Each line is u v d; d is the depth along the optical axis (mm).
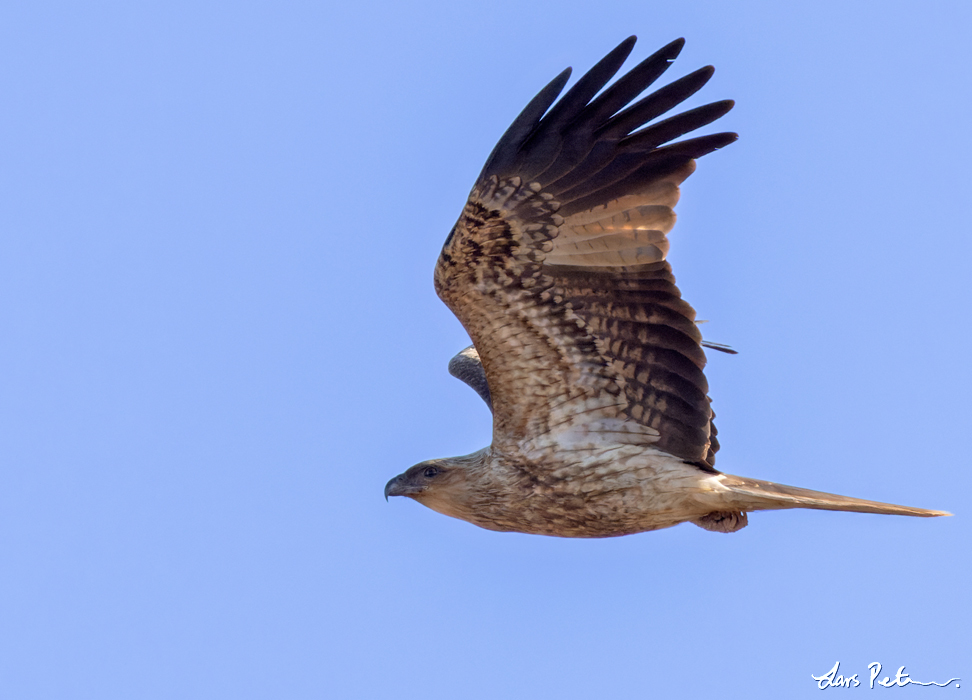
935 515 11984
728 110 11242
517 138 11164
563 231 11602
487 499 13094
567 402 12547
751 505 12211
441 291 12031
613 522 12766
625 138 11367
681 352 12094
